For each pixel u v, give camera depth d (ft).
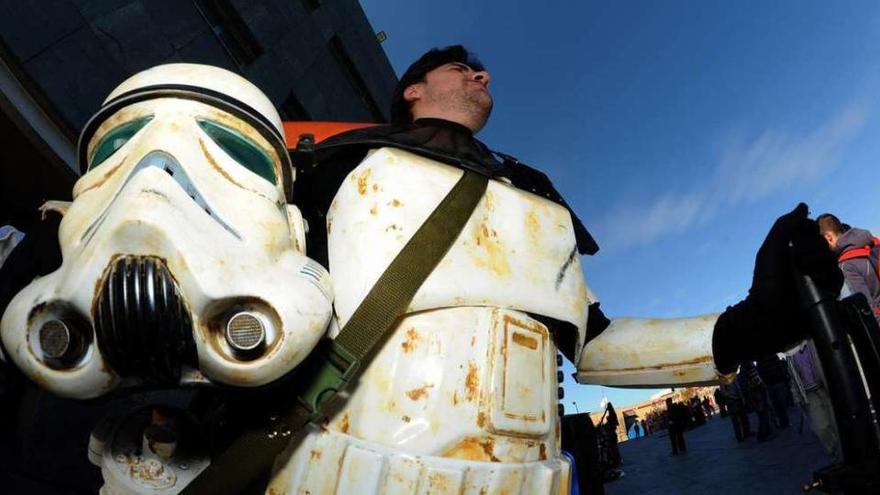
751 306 2.88
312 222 2.84
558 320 2.78
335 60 29.86
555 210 3.08
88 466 8.09
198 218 1.72
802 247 2.51
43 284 1.70
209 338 1.65
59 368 1.63
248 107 2.11
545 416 2.47
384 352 2.26
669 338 3.30
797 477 13.60
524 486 2.27
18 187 14.94
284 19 25.53
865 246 10.03
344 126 4.00
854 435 2.25
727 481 15.62
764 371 26.27
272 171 2.16
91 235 1.70
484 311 2.39
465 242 2.49
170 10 19.53
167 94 2.01
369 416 2.17
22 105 13.23
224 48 22.09
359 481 2.05
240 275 1.69
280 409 1.99
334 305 2.27
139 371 1.66
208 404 2.31
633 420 93.81
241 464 1.94
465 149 2.80
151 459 2.05
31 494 6.70
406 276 2.23
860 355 2.34
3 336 1.68
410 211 2.46
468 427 2.17
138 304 1.55
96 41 16.01
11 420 2.29
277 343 1.68
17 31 13.47
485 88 3.34
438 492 2.05
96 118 2.05
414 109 3.49
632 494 16.61
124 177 1.78
